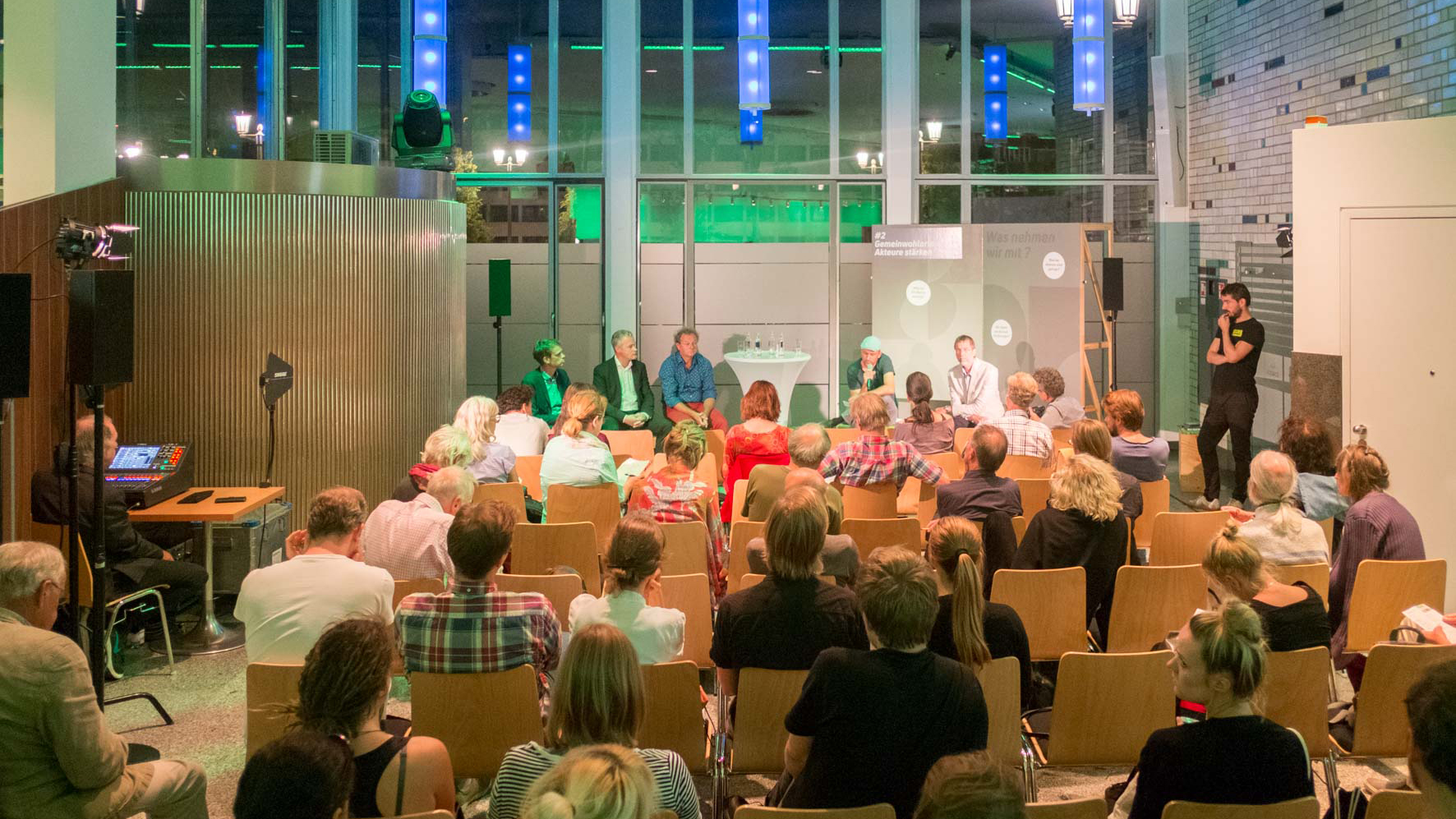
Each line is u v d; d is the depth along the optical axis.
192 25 8.53
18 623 3.19
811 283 11.99
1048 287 10.99
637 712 2.68
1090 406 11.52
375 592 3.92
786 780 3.27
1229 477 10.67
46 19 6.39
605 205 11.78
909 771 2.77
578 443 6.24
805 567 3.59
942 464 7.68
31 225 6.04
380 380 7.79
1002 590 4.47
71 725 2.98
